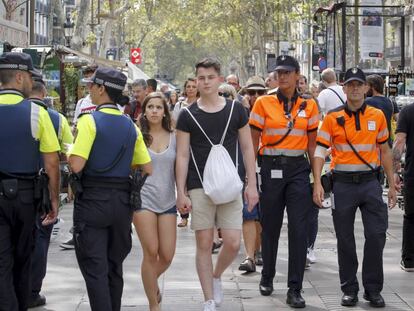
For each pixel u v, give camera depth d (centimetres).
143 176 764
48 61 1897
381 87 1358
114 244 750
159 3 6309
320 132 912
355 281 906
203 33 6731
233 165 824
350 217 907
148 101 823
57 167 750
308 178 921
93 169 732
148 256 822
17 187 727
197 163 830
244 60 7450
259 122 924
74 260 1150
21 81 743
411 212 1058
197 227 833
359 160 902
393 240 1299
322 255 1179
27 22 3678
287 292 916
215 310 849
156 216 819
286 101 923
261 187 929
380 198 909
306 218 915
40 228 863
